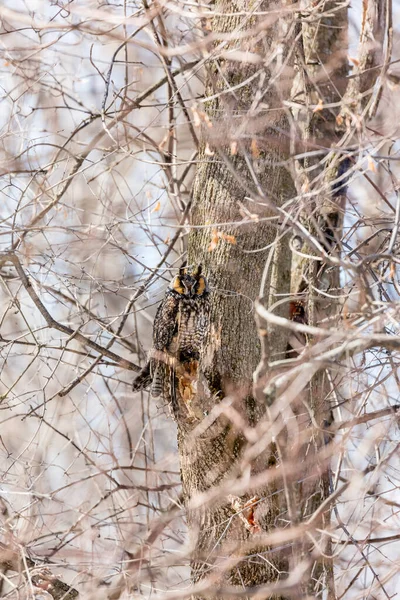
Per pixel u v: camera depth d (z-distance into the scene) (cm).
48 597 1184
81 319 1433
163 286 1423
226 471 1105
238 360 1120
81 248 1344
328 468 1166
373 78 1188
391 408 1096
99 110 1470
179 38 1304
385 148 1256
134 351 1498
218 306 1137
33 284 1304
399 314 944
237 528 1111
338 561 1123
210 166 1151
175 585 1209
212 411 1041
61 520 1269
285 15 1084
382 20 1177
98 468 1229
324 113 1220
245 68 1120
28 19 1024
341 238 1198
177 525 1332
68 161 1461
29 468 1261
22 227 1282
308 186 1030
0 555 1117
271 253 934
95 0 1291
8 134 1329
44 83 1446
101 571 1088
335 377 1205
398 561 1101
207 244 1159
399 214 928
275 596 1064
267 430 905
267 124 1059
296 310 1214
